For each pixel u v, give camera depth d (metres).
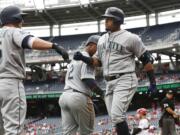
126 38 6.38
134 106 40.66
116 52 6.41
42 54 45.41
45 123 39.84
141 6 44.50
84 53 7.04
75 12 46.91
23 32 5.06
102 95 6.83
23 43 4.93
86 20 48.84
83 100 6.91
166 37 41.34
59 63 46.00
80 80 6.96
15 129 5.02
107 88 6.54
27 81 45.75
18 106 5.09
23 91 5.21
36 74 46.19
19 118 5.08
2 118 5.30
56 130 36.38
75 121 7.11
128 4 43.72
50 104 44.78
